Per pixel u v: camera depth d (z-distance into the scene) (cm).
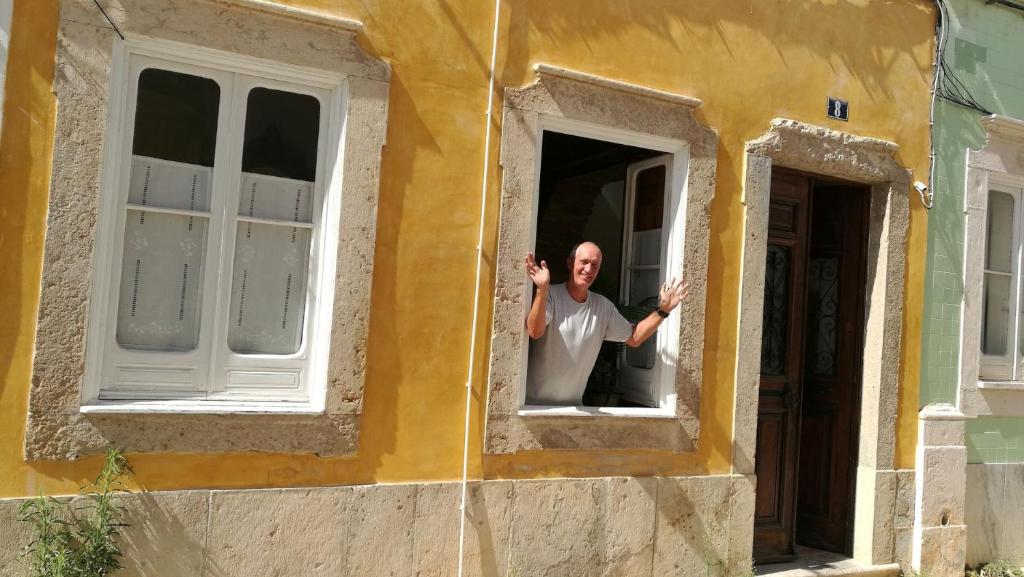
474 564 488
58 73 394
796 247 644
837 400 664
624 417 531
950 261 673
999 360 711
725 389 573
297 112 458
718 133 572
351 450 455
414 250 475
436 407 480
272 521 437
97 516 397
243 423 430
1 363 386
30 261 391
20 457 388
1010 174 706
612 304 543
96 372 408
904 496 643
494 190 498
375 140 461
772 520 634
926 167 662
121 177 418
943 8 671
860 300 655
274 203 454
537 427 507
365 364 459
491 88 496
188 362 432
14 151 389
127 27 407
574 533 517
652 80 549
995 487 690
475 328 490
